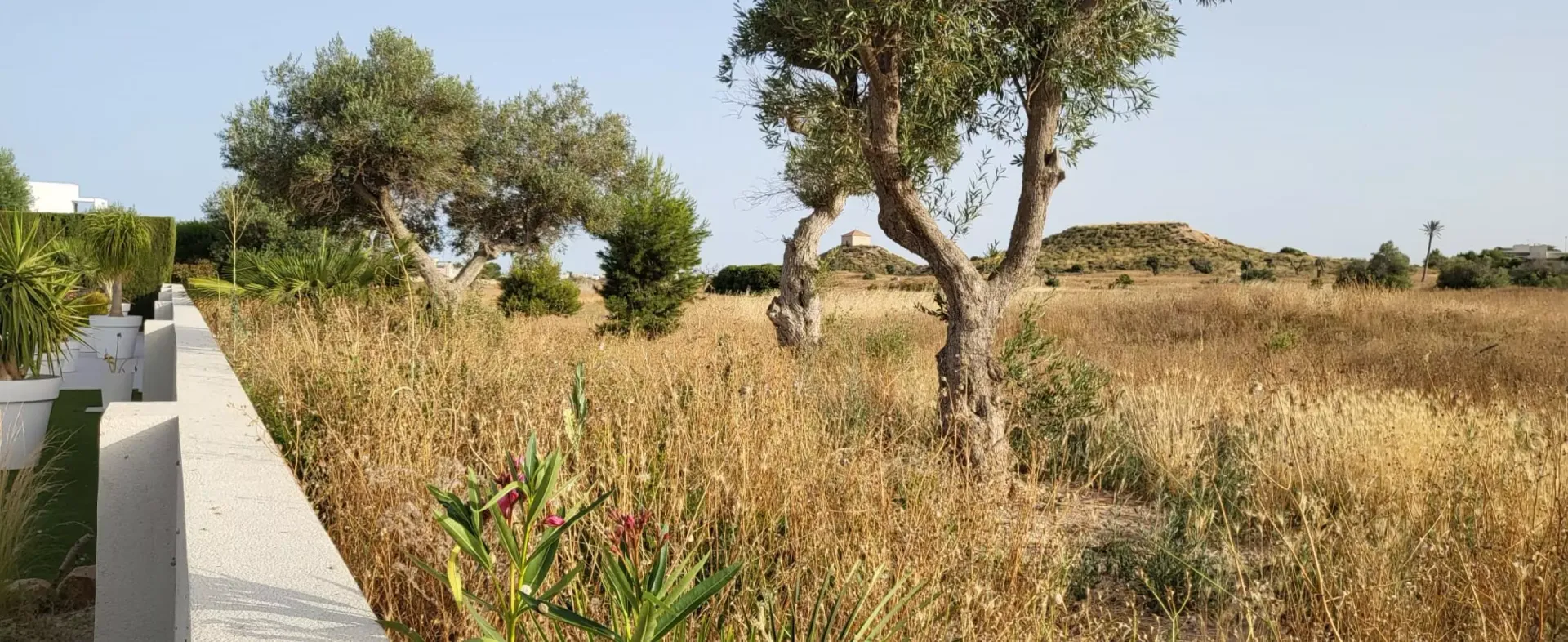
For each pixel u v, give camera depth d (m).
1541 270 43.00
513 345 8.68
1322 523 4.38
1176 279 63.75
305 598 2.04
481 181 19.22
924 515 3.72
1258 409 6.92
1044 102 6.59
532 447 1.77
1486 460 4.97
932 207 7.15
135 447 3.96
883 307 17.47
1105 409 7.46
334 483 3.89
